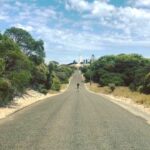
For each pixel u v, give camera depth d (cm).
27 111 2470
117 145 1187
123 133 1474
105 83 11406
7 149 1087
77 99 4325
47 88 6800
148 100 3694
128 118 2111
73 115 2212
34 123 1762
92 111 2548
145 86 5816
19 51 2986
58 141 1243
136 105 3475
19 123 1759
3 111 2394
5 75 2817
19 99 3538
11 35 5228
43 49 5588
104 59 14988
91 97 5053
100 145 1180
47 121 1853
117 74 11625
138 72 7962
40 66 5806
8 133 1423
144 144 1216
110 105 3322
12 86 2833
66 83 14088
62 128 1591
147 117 2219
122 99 4716
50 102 3616
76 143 1209
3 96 2733
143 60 12475
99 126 1691
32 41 5400
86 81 15625
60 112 2408
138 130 1577
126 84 11306
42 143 1198
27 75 2973
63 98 4562
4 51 2914
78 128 1603
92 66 16388
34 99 4075
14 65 2962
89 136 1373
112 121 1919
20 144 1175
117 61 12631
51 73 7406
